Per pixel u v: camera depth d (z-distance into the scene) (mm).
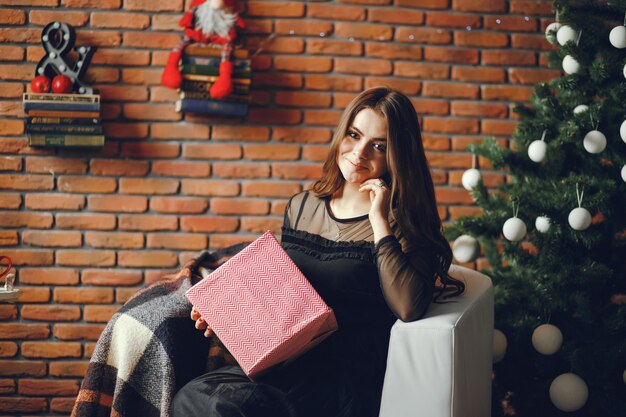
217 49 2709
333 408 1622
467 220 2346
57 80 2652
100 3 2811
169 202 2852
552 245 2229
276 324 1602
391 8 2918
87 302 2814
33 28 2787
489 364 1958
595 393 2174
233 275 1635
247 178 2877
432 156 2953
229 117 2863
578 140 2207
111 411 1875
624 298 2766
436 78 2943
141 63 2826
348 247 1761
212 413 1547
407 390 1584
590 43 2219
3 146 2771
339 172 1874
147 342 1881
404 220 1751
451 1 2945
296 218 1902
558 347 2168
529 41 2969
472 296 1817
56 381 2793
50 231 2803
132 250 2838
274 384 1625
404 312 1614
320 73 2895
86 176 2814
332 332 1706
